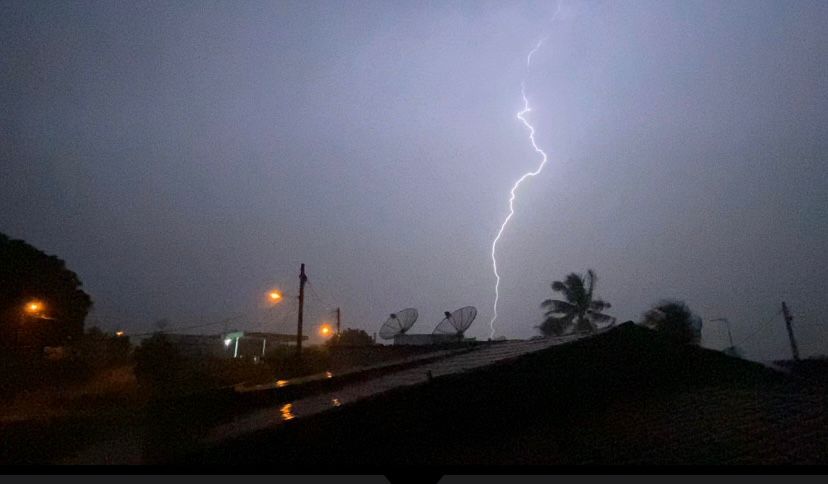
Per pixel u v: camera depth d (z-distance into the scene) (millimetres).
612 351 6957
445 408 5598
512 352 7605
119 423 7711
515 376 6172
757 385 7012
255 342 47250
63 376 29375
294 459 4660
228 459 4445
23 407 17234
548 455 4914
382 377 8531
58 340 34188
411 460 4895
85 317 36344
